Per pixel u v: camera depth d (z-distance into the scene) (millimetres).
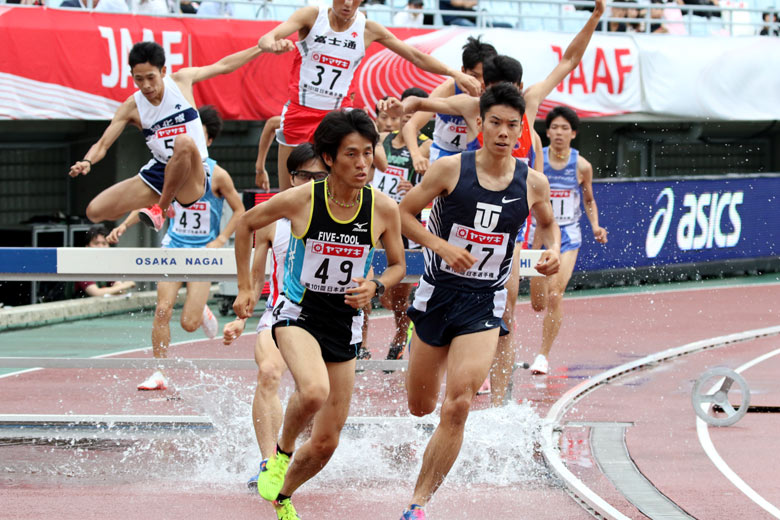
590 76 54062
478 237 16078
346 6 23516
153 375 27531
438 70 24609
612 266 51969
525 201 16188
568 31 57250
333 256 15203
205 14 47156
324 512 16594
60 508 16562
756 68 58562
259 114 45625
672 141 62750
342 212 15141
